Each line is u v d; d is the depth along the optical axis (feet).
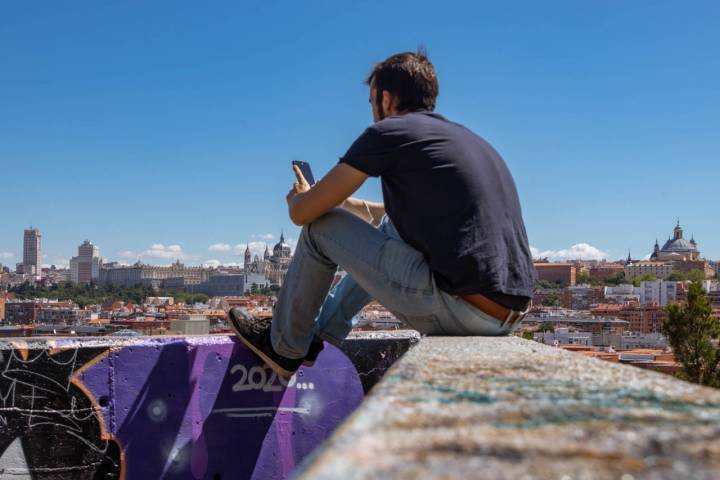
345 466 1.97
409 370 3.93
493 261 7.53
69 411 8.00
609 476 1.94
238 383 9.00
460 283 7.50
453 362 4.35
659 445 2.27
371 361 9.86
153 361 8.49
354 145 7.94
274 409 9.21
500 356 4.74
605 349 246.27
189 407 8.67
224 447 8.86
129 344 8.36
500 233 7.70
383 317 311.06
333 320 9.13
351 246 8.05
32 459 7.80
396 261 7.84
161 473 8.45
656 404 2.95
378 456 2.08
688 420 2.64
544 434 2.40
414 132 7.85
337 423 9.58
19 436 7.77
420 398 3.02
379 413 2.66
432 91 8.77
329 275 8.53
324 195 7.95
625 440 2.33
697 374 73.51
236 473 8.90
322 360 9.58
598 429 2.48
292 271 8.59
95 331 357.61
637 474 1.97
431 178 7.70
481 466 2.01
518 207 8.27
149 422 8.43
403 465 2.00
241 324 8.94
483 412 2.74
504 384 3.44
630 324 431.43
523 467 2.01
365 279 8.08
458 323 7.78
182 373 8.65
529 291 7.95
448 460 2.06
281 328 8.65
